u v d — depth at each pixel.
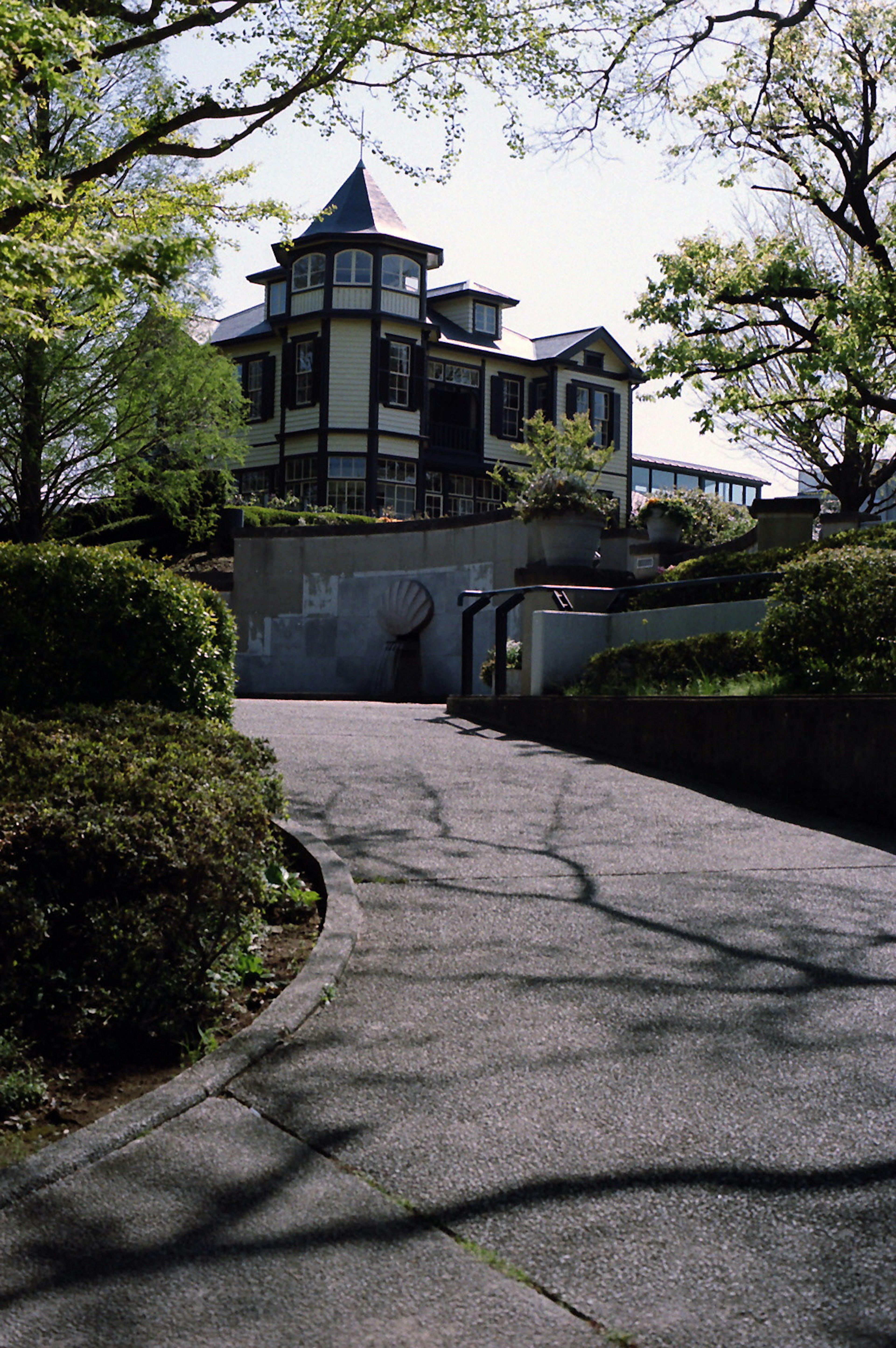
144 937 3.63
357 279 34.81
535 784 7.95
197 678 6.70
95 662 6.49
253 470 37.00
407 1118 3.05
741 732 8.14
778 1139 2.91
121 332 21.92
